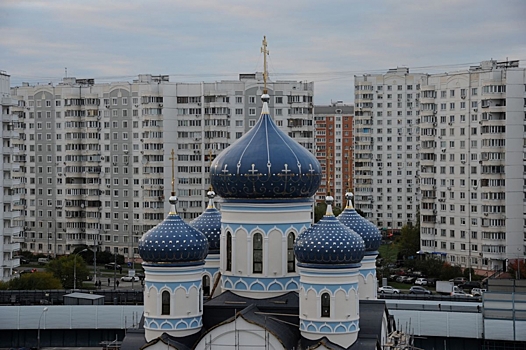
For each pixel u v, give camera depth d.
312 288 71.38
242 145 77.69
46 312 103.62
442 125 192.00
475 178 185.12
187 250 72.44
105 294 121.00
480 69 192.88
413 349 77.31
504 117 181.38
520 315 97.31
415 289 156.38
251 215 76.62
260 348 69.69
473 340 98.94
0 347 104.31
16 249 160.25
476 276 175.12
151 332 73.19
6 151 158.75
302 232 74.06
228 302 75.81
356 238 71.19
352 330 71.31
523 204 181.62
